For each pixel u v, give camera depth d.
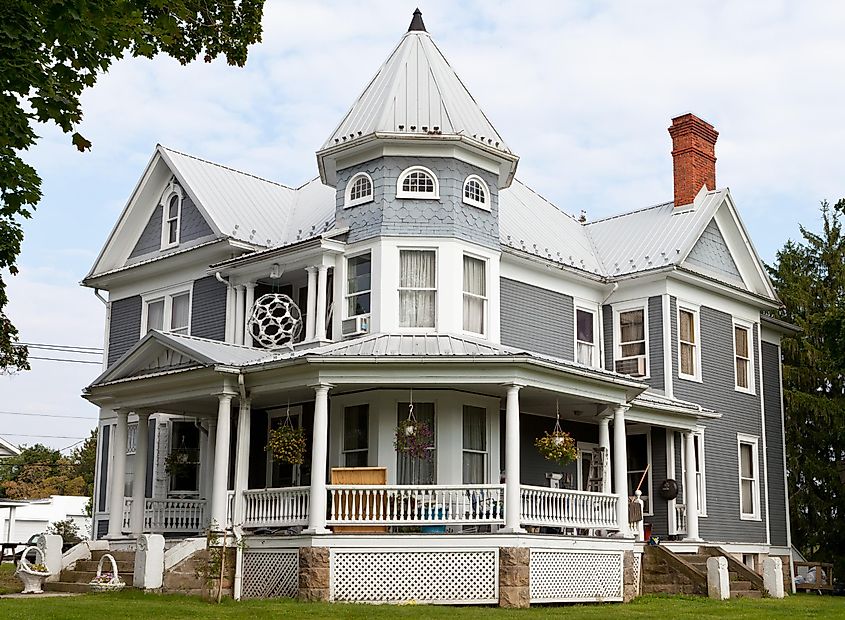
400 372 18.33
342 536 17.59
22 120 10.38
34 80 10.06
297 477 22.12
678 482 25.36
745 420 28.33
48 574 19.34
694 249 27.02
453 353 18.56
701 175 28.47
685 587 21.97
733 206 28.50
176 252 25.41
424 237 20.98
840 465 34.34
